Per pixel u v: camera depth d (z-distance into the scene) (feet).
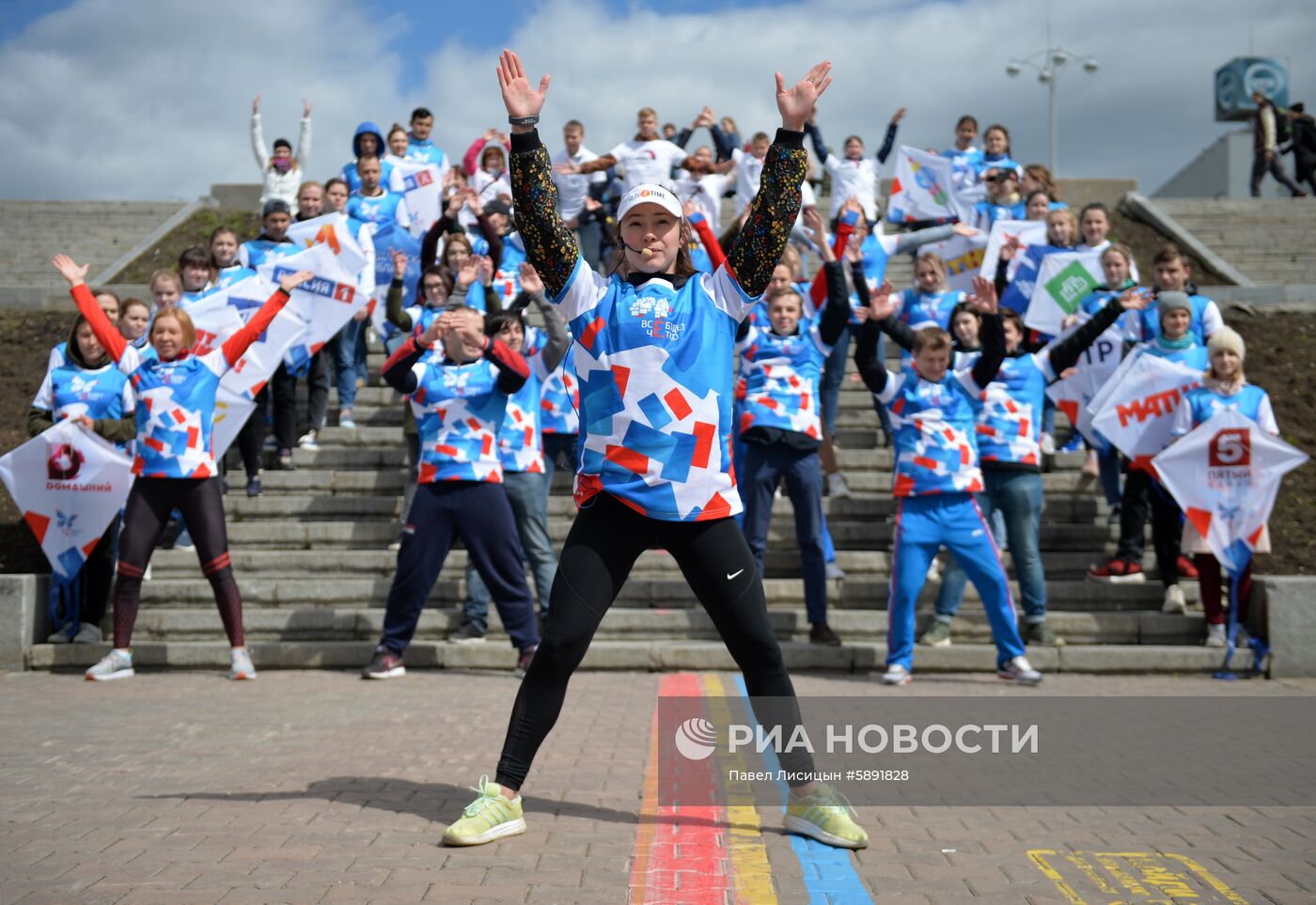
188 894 11.38
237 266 34.81
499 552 25.81
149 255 54.65
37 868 12.19
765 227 13.08
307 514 33.76
